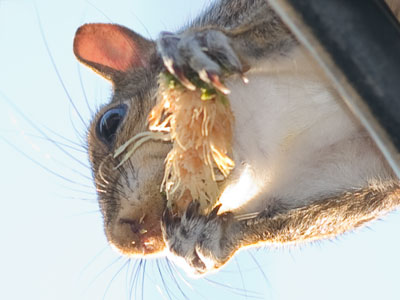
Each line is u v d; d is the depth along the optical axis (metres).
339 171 1.33
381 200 1.33
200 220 1.30
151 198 1.32
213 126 1.29
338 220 1.33
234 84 1.31
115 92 1.35
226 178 1.31
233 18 1.34
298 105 1.31
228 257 1.32
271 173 1.32
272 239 1.33
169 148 1.32
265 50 1.30
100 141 1.35
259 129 1.31
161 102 1.29
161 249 1.32
